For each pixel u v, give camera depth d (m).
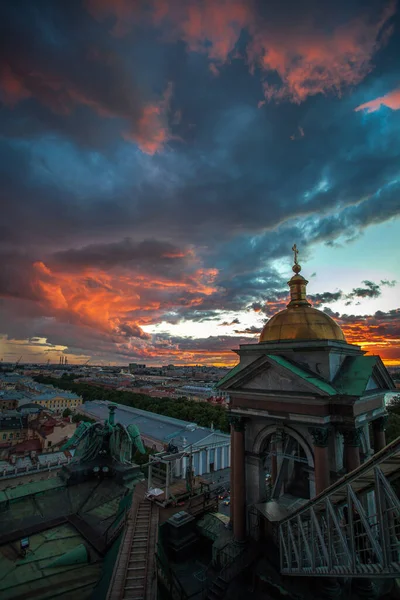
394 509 12.45
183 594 23.38
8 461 100.06
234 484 26.92
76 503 35.56
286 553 21.11
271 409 25.31
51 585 23.84
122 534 27.20
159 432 108.12
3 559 26.44
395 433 71.62
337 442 23.45
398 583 20.27
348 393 22.58
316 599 19.38
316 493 22.14
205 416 131.25
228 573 22.69
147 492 33.91
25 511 33.56
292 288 30.52
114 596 20.33
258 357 26.67
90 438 43.50
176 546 27.88
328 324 26.61
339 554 16.64
